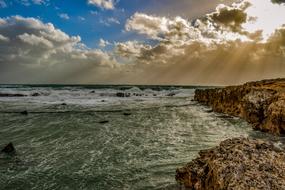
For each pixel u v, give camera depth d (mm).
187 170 8656
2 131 19422
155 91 77688
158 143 15602
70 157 12969
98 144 15594
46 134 18516
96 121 24375
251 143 7828
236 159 6805
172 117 27406
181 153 13258
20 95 53312
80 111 31031
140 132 19281
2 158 12859
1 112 29328
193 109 34969
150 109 34219
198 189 7797
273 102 18844
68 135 18188
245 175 6070
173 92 74812
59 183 9773
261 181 5824
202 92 45906
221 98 33375
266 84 32812
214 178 6699
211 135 17891
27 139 16969
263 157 6879
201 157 8695
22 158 12867
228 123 23109
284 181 5820
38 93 59219
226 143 8172
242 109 26609
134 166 11367
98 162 12086
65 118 25906
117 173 10586
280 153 7246
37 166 11672
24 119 24953
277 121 17641
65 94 60062
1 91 63969
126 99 50938
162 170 10727
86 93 64188
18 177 10398
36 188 9375
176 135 18047
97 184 9578
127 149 14289
